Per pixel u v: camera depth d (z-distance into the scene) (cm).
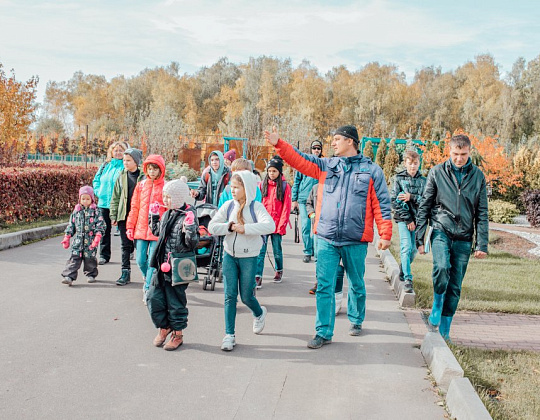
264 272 888
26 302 636
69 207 1438
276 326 586
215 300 688
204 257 732
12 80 2281
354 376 452
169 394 405
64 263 868
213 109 10762
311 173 540
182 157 3775
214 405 390
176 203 498
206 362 473
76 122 11275
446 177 527
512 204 2270
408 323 614
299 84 9819
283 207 789
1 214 1132
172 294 498
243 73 11425
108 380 427
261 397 405
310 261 996
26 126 2372
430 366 470
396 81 10050
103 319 585
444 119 9012
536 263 1034
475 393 382
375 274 890
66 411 372
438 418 383
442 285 519
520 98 7125
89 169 1611
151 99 10769
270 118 4566
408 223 706
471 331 594
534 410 396
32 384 413
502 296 731
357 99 9588
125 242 748
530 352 523
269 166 781
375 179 524
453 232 523
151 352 493
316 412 384
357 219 519
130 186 738
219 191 796
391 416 383
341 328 588
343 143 527
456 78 9981
